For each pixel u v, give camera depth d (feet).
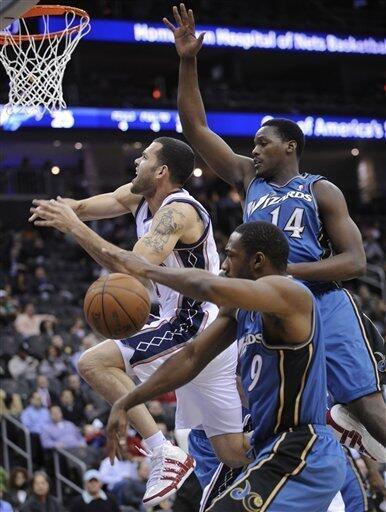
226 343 12.57
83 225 12.52
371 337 14.51
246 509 11.71
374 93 86.28
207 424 15.02
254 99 74.74
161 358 14.80
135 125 66.85
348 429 14.44
